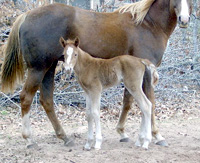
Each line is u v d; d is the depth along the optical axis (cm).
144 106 465
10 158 436
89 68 461
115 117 742
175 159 427
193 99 871
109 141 541
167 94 884
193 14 1018
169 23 526
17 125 668
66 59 434
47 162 416
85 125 678
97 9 939
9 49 508
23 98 486
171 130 634
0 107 779
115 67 466
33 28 486
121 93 838
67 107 799
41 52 486
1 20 927
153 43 515
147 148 470
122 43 507
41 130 638
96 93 462
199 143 532
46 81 517
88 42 499
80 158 429
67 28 497
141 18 512
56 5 504
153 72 472
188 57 956
